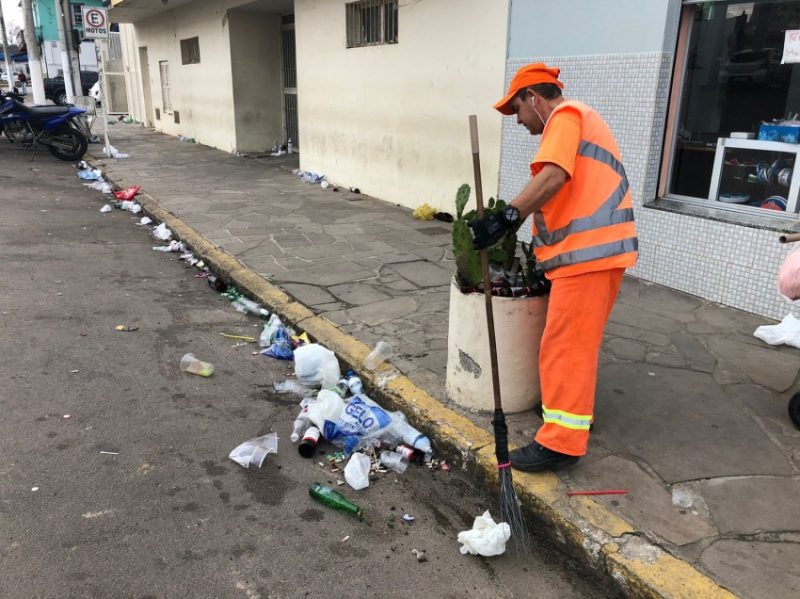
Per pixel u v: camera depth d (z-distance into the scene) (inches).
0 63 2166.6
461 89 284.8
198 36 594.2
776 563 94.4
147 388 153.4
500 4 254.4
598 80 216.8
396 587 97.7
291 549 104.4
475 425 130.3
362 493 120.0
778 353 163.8
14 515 107.6
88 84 1368.1
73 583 94.3
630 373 151.9
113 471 121.0
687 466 117.0
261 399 152.4
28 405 141.9
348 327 180.9
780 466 117.5
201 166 494.9
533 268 129.7
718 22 193.5
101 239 287.7
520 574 101.6
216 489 118.1
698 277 200.7
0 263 242.2
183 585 95.5
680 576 92.0
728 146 197.9
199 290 226.8
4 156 526.9
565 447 111.3
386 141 346.6
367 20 348.8
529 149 252.4
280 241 272.1
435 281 221.6
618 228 106.2
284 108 570.9
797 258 124.1
